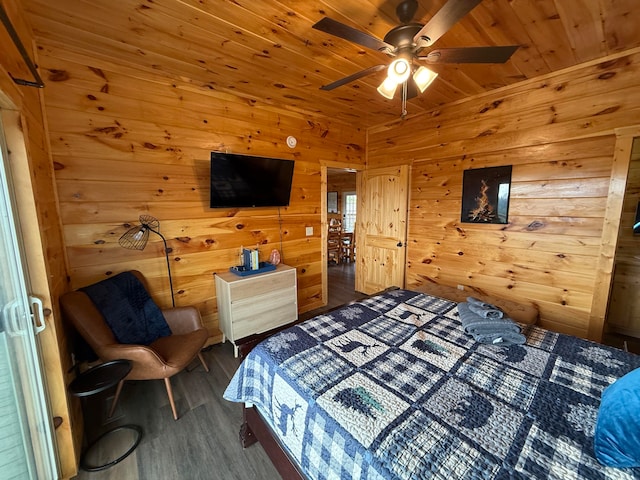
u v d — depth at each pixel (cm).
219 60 217
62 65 196
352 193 827
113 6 155
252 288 274
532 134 262
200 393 218
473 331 163
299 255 360
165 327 228
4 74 110
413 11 158
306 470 113
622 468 81
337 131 379
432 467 83
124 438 177
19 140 128
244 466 158
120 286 211
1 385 117
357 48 201
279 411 131
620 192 222
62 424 147
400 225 376
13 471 123
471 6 113
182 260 264
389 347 153
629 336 301
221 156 258
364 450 91
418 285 370
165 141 245
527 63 229
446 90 282
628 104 214
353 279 536
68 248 205
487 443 91
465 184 312
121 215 228
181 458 163
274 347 154
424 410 106
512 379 124
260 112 302
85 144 208
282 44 195
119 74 220
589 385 120
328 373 130
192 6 155
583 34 188
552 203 256
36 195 137
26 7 155
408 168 364
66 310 170
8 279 123
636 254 301
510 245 285
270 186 305
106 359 178
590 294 242
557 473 81
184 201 261
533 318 244
